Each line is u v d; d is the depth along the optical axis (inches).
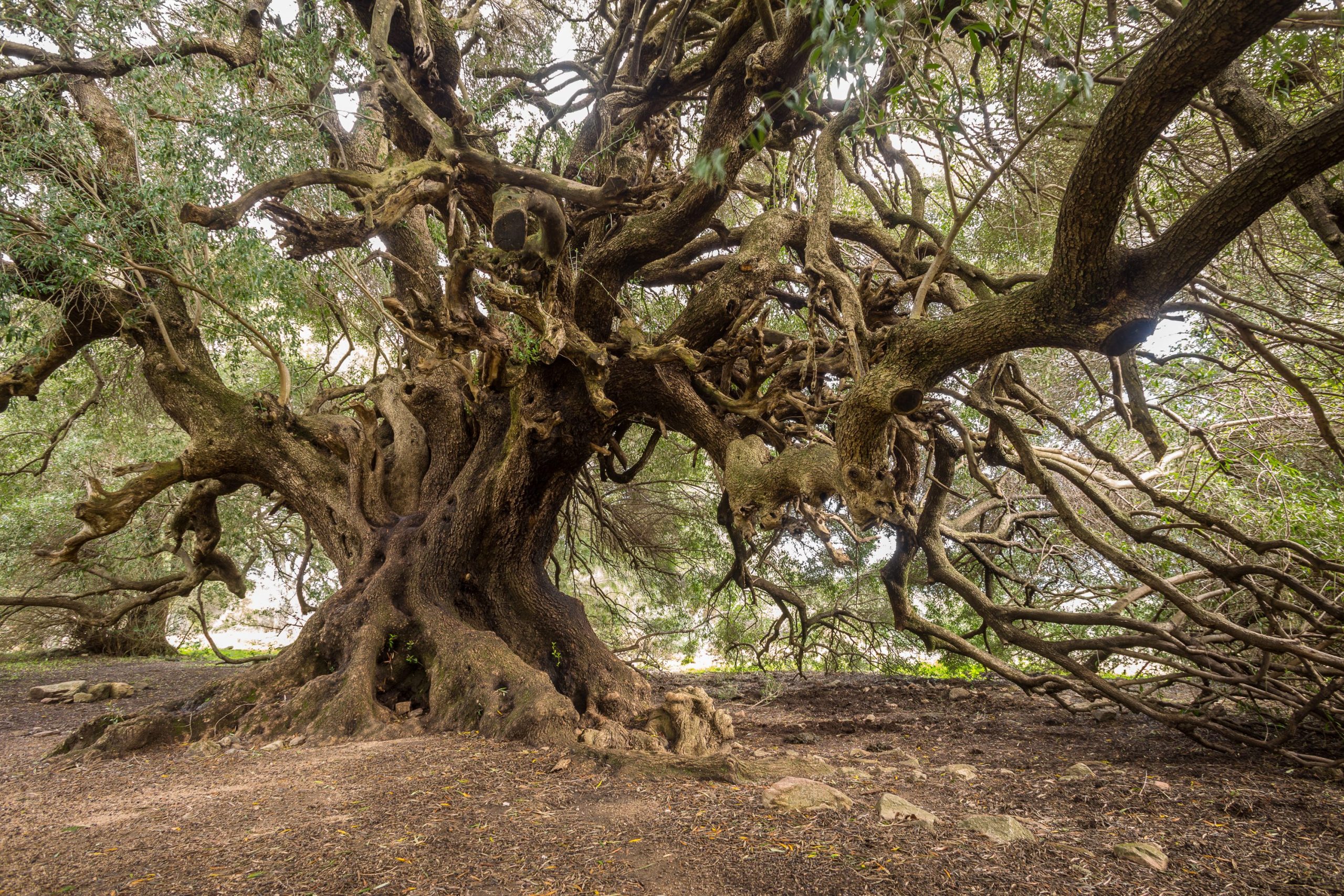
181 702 273.1
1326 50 242.5
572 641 321.1
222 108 236.1
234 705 272.2
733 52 282.4
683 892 124.3
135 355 458.6
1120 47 205.0
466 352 270.1
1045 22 216.2
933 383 216.5
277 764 220.8
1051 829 160.7
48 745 277.7
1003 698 421.4
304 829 156.9
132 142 313.1
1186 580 334.6
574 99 339.9
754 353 271.6
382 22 249.8
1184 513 279.4
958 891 125.3
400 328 254.2
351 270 270.1
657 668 611.2
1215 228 172.6
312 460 350.3
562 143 326.6
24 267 262.5
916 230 360.8
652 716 276.4
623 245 307.9
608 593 706.8
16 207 239.8
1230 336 307.4
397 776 198.5
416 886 126.8
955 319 210.7
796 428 313.9
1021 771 227.9
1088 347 198.4
